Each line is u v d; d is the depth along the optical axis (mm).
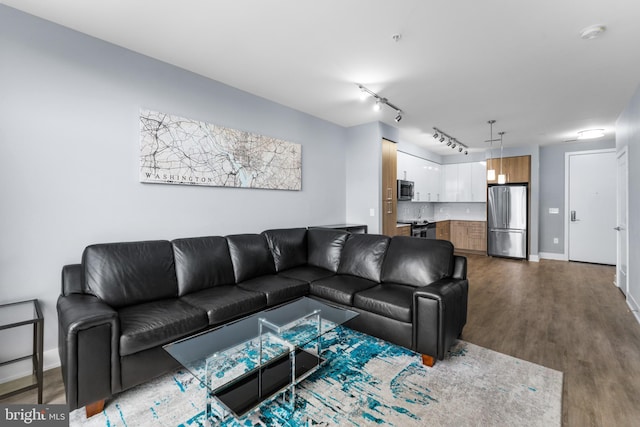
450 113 4117
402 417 1621
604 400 1774
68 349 1545
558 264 5738
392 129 4867
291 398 1718
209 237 2869
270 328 2025
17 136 2000
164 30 2236
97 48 2334
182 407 1711
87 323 1585
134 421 1598
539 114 4125
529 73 2887
